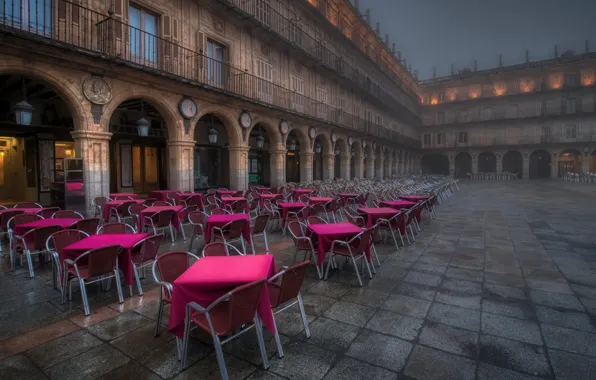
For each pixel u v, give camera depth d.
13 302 4.39
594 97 39.44
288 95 18.97
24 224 5.81
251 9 16.27
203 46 13.59
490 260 6.41
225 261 3.71
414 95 46.31
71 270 4.31
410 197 10.65
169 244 7.57
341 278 5.40
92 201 9.37
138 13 11.62
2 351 3.27
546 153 43.84
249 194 12.98
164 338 3.54
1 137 14.11
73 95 9.23
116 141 16.08
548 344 3.42
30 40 7.77
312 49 21.44
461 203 16.00
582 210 13.23
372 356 3.22
